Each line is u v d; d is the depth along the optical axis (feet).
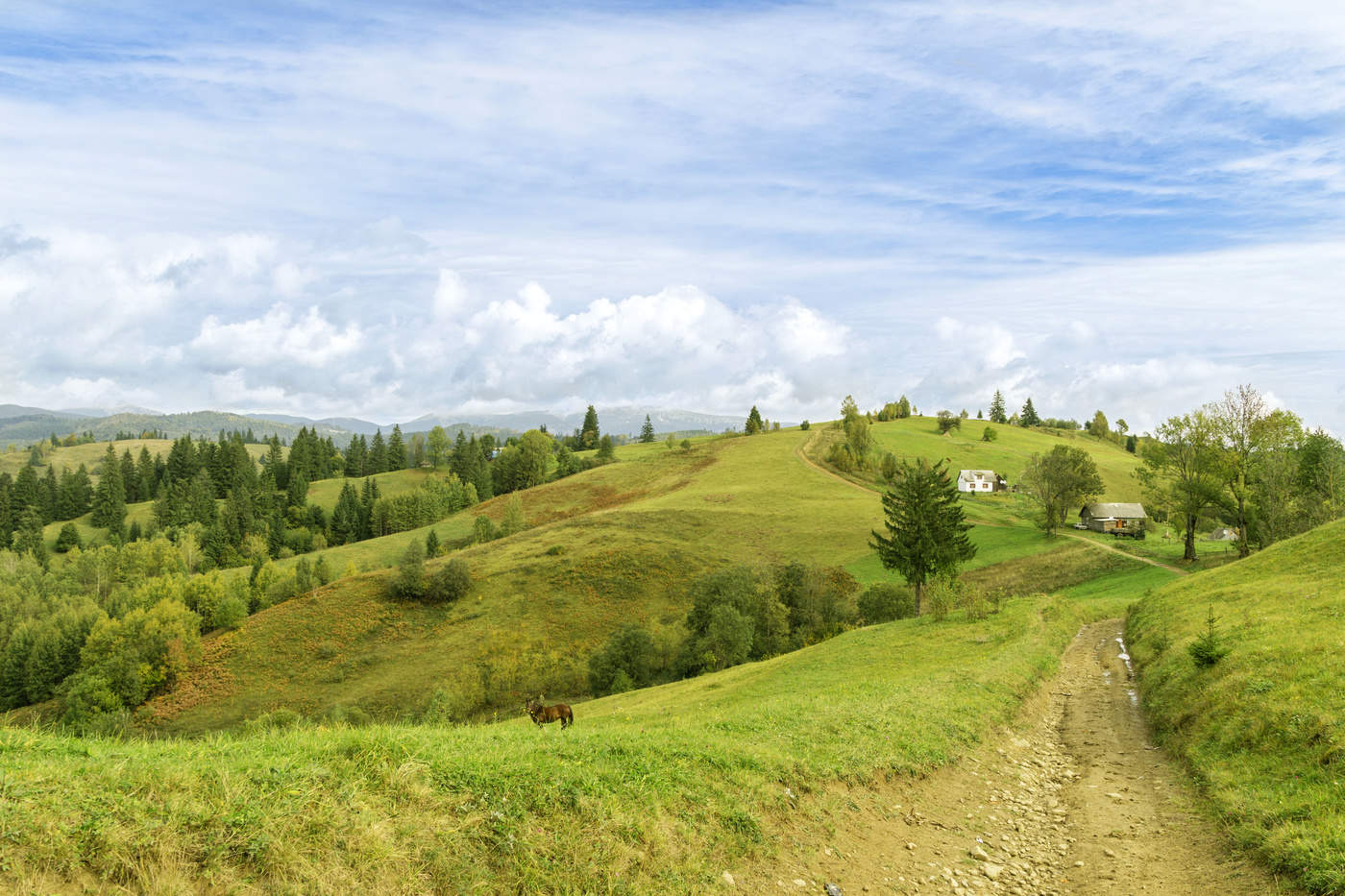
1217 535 358.84
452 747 31.27
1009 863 35.96
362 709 215.72
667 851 27.96
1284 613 77.25
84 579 436.35
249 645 261.44
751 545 339.57
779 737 45.55
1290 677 52.19
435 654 251.60
